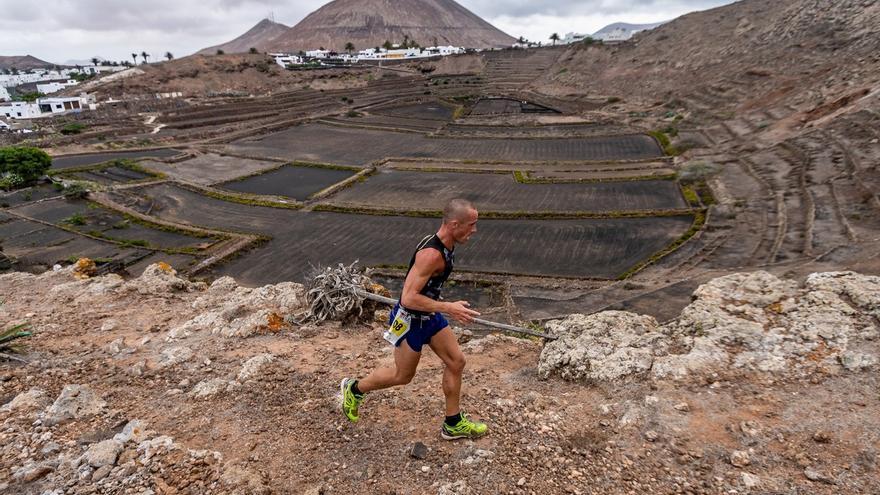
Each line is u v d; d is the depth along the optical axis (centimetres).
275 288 919
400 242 3684
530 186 4891
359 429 502
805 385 505
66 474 423
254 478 417
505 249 3359
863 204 3116
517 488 411
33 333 766
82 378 622
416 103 11144
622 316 689
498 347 745
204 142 7444
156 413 534
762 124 5500
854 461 403
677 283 2438
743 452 427
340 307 797
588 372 586
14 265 3316
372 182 5322
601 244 3369
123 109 9388
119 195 4894
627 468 428
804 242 2853
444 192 4862
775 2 8494
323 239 3781
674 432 464
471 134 7631
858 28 6141
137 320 844
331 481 427
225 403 552
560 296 2641
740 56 7806
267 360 647
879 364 508
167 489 404
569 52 12619
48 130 7688
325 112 10069
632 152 6019
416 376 627
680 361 561
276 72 13400
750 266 2556
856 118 4244
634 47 10619
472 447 464
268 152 6888
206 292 1014
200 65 12312
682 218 3703
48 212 4406
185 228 3997
